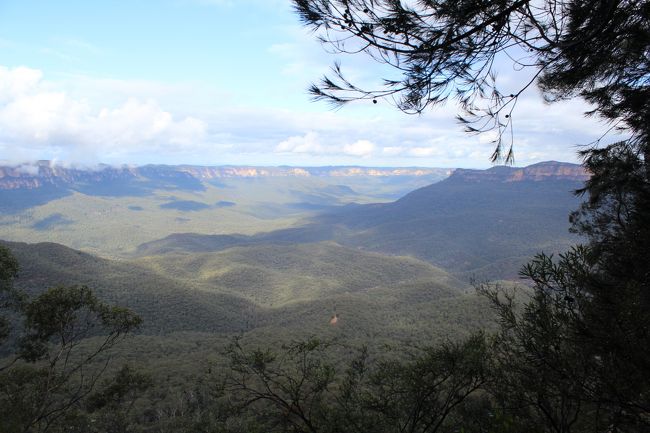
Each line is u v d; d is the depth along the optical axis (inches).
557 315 127.4
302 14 143.3
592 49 159.3
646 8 144.5
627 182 192.9
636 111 201.2
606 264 144.6
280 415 199.3
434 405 180.5
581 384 120.0
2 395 394.3
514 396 142.6
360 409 192.2
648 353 109.7
